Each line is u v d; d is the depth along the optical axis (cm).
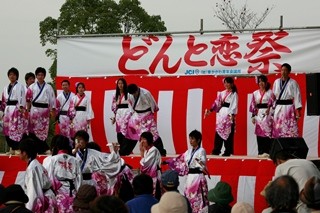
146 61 1547
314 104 1130
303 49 1464
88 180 1031
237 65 1495
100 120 1563
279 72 1473
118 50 1565
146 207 696
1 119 1403
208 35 1517
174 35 1538
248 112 1489
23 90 1389
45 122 1427
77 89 1494
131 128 1371
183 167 1156
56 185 975
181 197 546
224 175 1282
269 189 499
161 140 1396
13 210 660
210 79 1509
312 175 703
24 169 1338
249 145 1487
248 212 571
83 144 1030
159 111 1534
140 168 1178
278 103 1362
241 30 1489
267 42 1483
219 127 1396
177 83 1528
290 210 493
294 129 1357
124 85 1424
